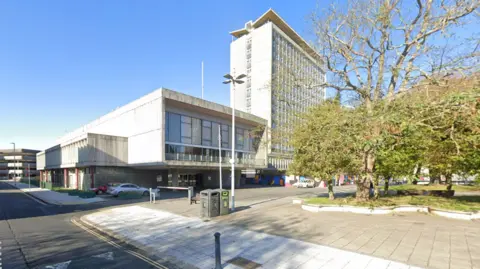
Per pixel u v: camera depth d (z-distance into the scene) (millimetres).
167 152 27688
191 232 8695
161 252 6789
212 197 11359
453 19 10516
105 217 11906
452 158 11438
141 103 28875
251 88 54188
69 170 39969
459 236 7547
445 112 8664
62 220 11766
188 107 30047
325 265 5523
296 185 39500
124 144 30578
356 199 13172
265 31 52531
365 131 10203
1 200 20781
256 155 40844
